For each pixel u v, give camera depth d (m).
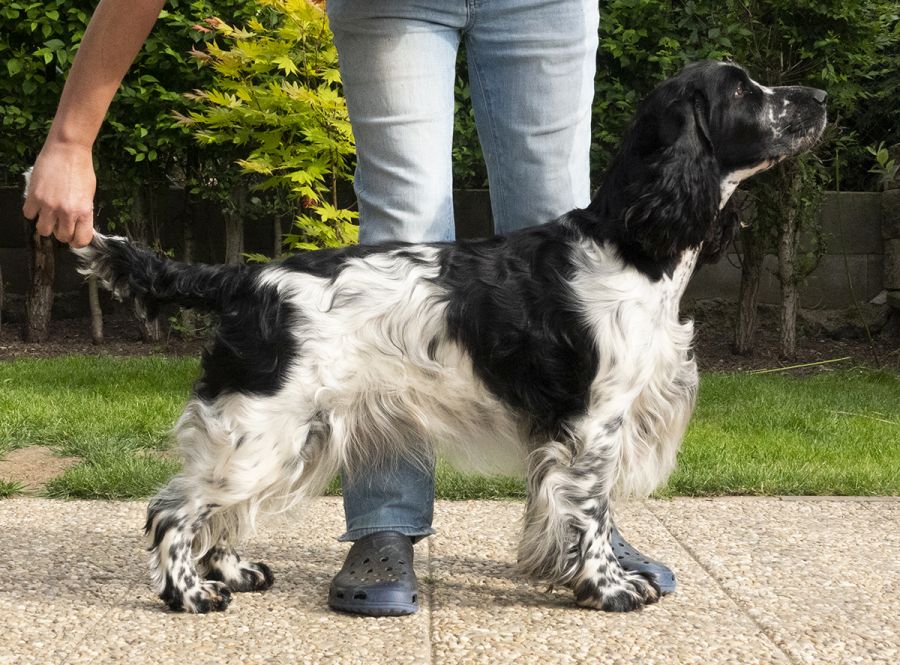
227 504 2.68
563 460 2.70
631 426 2.78
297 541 3.40
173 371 6.54
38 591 2.83
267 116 5.42
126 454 4.36
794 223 7.49
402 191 2.85
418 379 2.69
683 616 2.67
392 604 2.65
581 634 2.53
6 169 8.14
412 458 2.86
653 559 3.14
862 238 8.29
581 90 2.90
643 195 2.67
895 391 6.47
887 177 7.21
